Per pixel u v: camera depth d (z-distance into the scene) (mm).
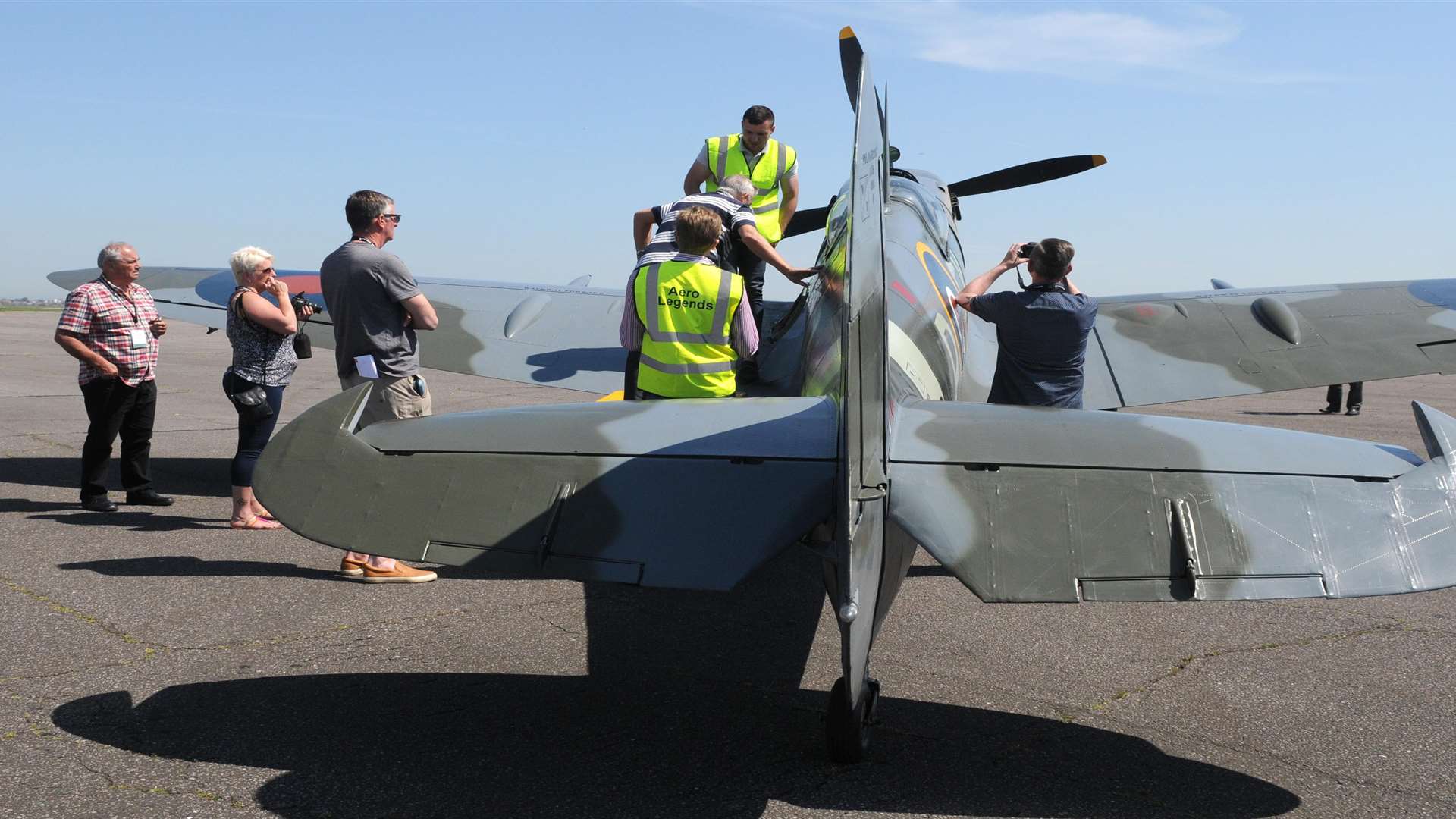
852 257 2393
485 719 3119
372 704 3213
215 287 7488
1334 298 6797
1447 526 2484
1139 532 2527
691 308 3824
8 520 5574
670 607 4387
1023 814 2562
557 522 2670
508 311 7109
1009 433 2982
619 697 3334
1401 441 9750
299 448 2896
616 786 2678
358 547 2598
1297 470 2693
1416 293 6770
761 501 2719
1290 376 6023
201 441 8578
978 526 2566
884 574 2762
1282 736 3084
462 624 4074
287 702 3211
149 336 5922
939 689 3449
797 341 5426
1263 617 4348
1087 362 6312
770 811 2549
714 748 2936
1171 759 2902
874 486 2533
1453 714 3266
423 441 2998
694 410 3273
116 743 2869
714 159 5371
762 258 4266
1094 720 3184
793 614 4324
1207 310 6777
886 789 2689
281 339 5523
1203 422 3070
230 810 2500
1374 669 3693
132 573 4641
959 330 5258
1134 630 4145
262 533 5500
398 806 2543
